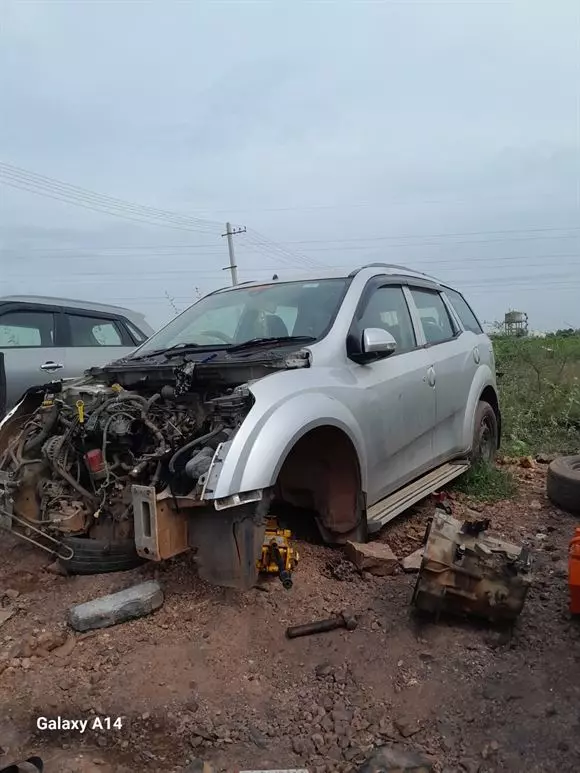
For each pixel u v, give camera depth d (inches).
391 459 176.7
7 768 95.3
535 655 123.9
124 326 343.6
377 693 115.0
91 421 150.9
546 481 233.8
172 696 115.3
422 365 195.9
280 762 100.5
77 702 114.5
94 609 134.6
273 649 127.7
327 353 162.1
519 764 97.4
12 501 157.2
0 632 135.8
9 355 277.1
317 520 163.3
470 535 131.1
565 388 374.0
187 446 132.8
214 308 202.5
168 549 130.4
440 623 133.3
